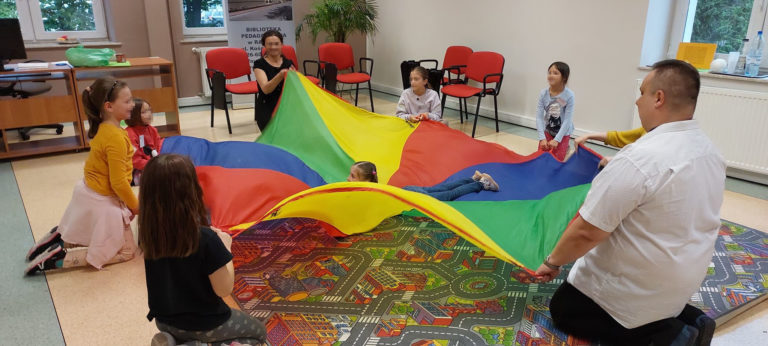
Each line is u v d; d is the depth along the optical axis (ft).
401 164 11.83
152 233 4.74
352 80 20.57
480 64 18.56
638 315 6.18
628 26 15.55
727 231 10.41
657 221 5.68
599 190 5.75
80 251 8.84
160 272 4.96
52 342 6.94
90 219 8.73
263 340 6.06
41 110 14.84
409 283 8.42
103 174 8.60
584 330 6.88
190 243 4.76
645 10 15.05
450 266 9.00
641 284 6.01
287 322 7.34
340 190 7.61
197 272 4.94
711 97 13.66
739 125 13.24
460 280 8.53
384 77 25.94
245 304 7.79
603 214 5.70
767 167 12.92
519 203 9.87
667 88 5.55
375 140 12.32
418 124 12.61
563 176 10.59
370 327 7.24
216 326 5.33
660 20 15.39
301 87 12.43
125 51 20.83
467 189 10.14
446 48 21.93
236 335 5.60
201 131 18.26
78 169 14.15
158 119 19.92
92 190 8.64
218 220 8.49
